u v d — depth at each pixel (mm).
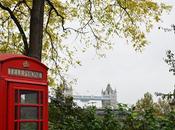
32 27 20125
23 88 10328
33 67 10633
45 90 10789
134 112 14414
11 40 24016
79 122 15914
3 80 10000
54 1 24266
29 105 10391
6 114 9992
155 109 14547
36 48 19922
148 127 14055
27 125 10297
